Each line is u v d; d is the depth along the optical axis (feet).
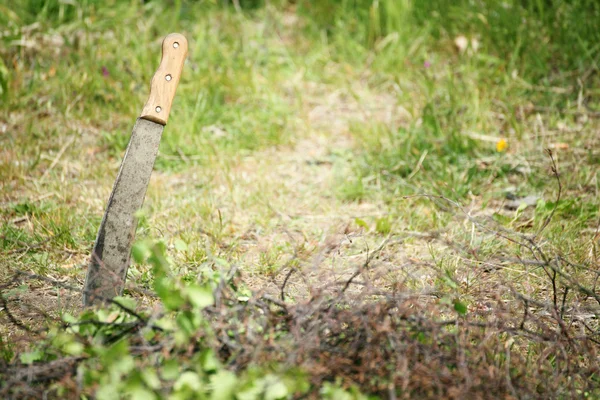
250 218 8.59
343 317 6.12
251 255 7.95
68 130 10.09
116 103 10.56
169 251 7.88
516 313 6.84
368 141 9.92
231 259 7.82
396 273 7.53
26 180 9.21
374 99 11.13
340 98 11.20
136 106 10.50
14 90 10.48
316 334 5.94
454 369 6.02
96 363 5.90
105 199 8.82
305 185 9.31
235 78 11.10
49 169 9.39
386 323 6.01
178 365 5.84
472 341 6.45
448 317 6.91
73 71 10.90
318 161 9.79
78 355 5.95
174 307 5.92
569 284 7.34
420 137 9.82
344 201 8.99
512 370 6.22
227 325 6.00
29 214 8.57
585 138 9.82
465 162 9.46
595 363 6.36
